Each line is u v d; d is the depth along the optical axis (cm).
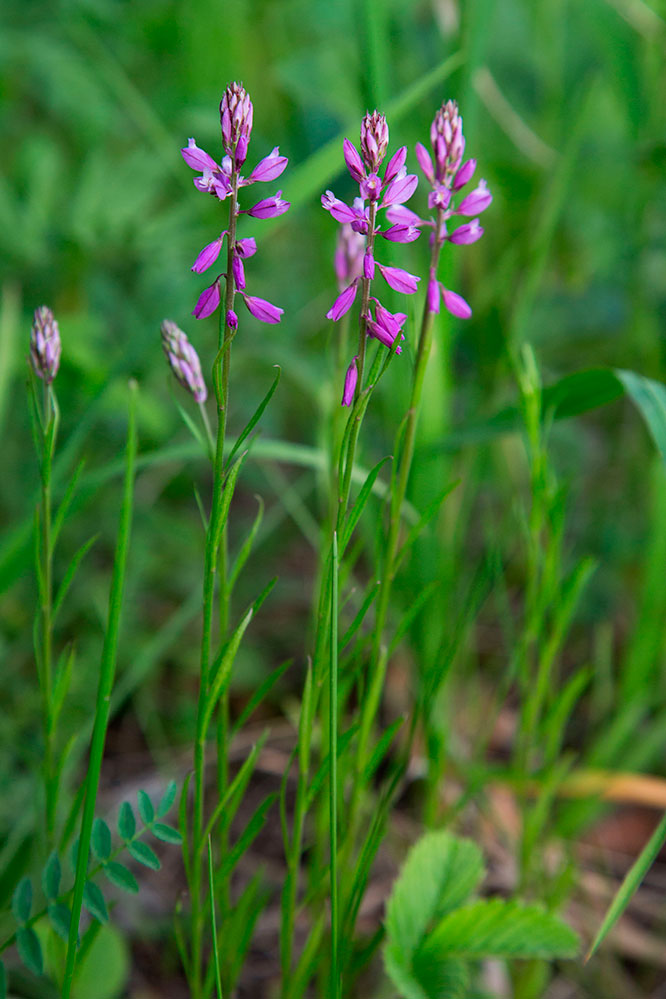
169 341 55
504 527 66
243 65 111
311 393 86
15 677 75
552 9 99
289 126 99
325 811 61
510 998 65
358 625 55
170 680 82
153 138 90
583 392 63
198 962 58
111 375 65
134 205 88
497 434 65
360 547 57
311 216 102
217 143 98
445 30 73
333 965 55
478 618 89
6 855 63
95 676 76
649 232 88
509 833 70
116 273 90
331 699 53
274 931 68
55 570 80
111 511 86
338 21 104
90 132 105
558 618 62
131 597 81
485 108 105
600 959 67
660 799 69
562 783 70
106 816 70
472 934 59
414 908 59
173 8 103
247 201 95
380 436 89
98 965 63
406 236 52
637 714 71
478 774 64
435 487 67
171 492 96
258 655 83
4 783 68
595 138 100
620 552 86
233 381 98
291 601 91
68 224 86
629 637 83
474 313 82
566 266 104
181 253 91
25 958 56
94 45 88
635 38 83
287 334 98
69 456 63
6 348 67
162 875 69
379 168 52
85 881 54
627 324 92
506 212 97
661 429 60
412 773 71
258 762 75
